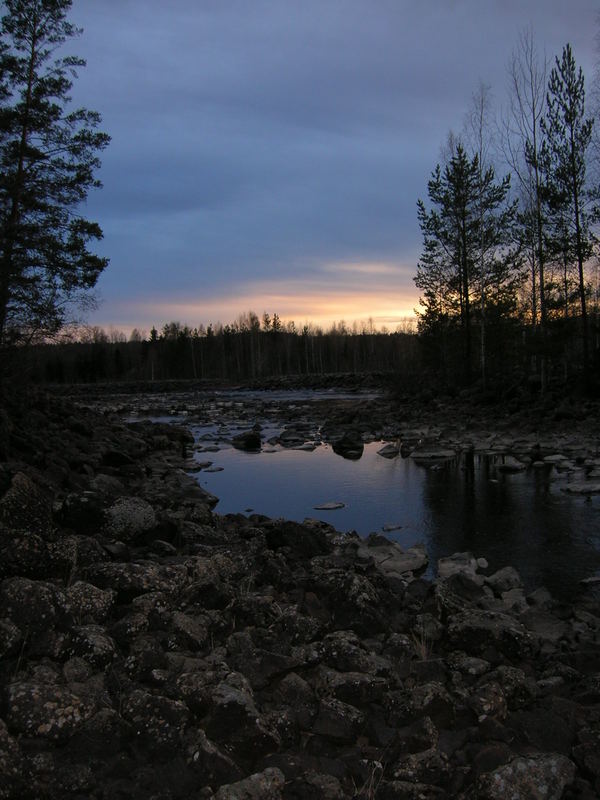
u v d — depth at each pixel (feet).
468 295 119.44
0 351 60.29
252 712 12.55
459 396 111.34
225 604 19.31
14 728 12.07
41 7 66.95
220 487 54.39
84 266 66.18
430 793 11.34
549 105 95.91
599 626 22.74
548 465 59.31
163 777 11.28
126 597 18.45
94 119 69.41
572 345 123.34
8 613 15.03
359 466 63.46
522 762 11.84
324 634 18.08
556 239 95.66
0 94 66.49
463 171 115.75
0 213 63.57
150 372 386.11
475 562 31.45
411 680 16.08
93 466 50.78
